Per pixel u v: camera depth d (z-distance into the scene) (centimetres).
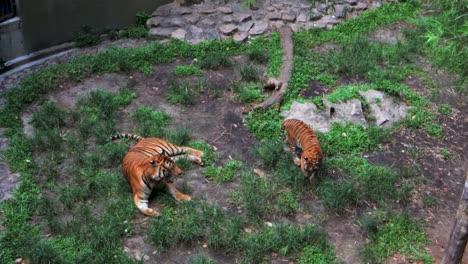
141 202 743
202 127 931
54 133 873
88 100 971
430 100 1037
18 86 1019
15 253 680
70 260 668
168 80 1053
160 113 944
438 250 721
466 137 952
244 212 758
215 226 716
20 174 802
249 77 1055
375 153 891
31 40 1135
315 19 1274
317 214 764
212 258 690
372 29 1263
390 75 1068
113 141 877
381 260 695
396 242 720
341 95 980
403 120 962
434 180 848
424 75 1103
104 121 919
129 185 784
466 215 627
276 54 1134
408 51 1169
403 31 1251
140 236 716
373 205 787
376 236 725
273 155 839
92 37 1191
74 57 1138
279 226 716
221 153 873
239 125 941
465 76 828
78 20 1195
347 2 1337
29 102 977
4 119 918
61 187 782
